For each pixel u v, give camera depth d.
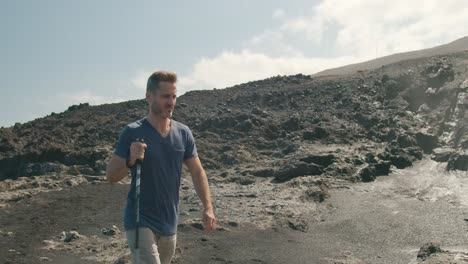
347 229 9.83
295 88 23.50
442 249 7.98
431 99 17.58
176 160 4.03
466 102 15.74
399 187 12.62
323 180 13.10
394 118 17.25
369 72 23.09
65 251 8.70
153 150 3.90
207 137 18.86
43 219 11.06
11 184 14.84
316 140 17.28
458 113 15.63
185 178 15.83
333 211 11.17
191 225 9.81
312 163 14.30
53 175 16.14
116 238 9.48
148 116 4.07
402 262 7.82
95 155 17.64
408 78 19.50
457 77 17.94
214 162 16.64
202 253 8.18
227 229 9.73
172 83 4.02
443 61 19.75
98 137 20.28
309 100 21.64
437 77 18.34
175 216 4.05
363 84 21.14
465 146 14.12
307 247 8.70
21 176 17.22
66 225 10.53
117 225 10.48
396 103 18.41
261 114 20.53
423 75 19.27
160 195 3.91
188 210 11.77
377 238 9.18
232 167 16.25
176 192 4.06
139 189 3.77
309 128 18.27
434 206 10.88
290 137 17.89
